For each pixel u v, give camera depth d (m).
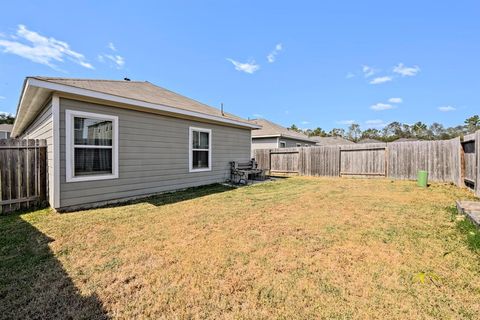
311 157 12.24
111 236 3.37
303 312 1.82
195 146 7.99
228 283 2.20
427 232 3.44
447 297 1.98
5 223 3.97
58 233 3.48
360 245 3.03
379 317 1.75
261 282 2.21
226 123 8.98
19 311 1.82
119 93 5.73
